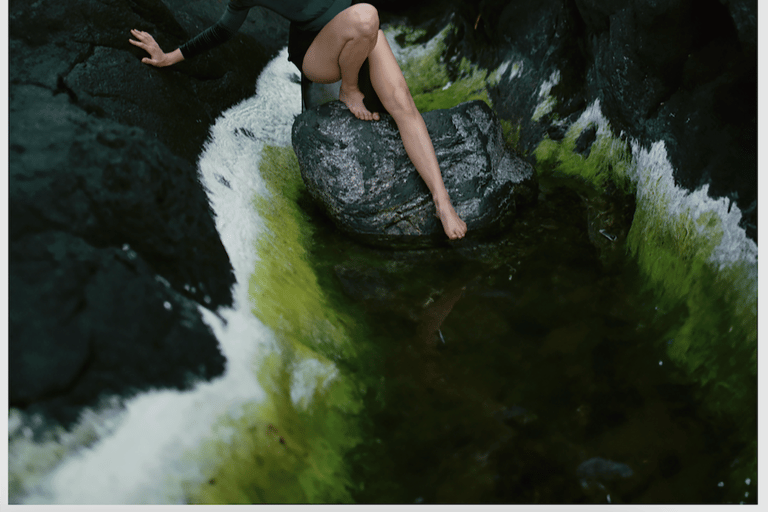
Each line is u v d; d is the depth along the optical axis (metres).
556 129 3.30
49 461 1.35
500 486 1.63
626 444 1.73
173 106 2.62
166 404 1.56
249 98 3.31
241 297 2.06
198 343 1.73
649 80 2.54
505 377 2.00
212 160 2.62
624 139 2.88
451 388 1.98
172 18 2.90
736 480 1.59
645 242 2.49
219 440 1.58
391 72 2.58
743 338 1.87
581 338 2.14
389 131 2.73
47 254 1.58
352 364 2.09
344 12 2.42
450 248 2.70
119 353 1.55
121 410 1.49
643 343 2.09
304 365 1.97
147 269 1.77
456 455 1.74
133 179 1.92
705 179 2.24
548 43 3.38
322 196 2.80
